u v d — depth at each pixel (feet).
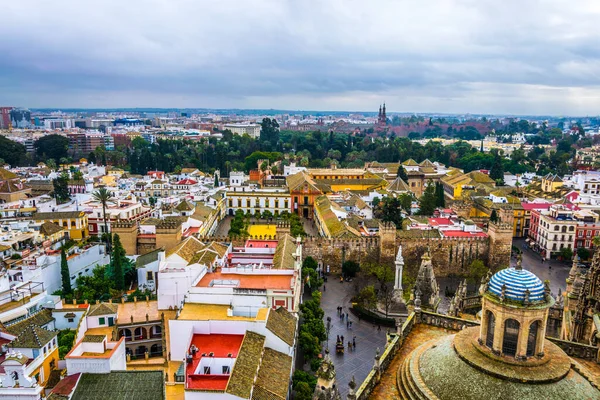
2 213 579.48
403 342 130.31
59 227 533.14
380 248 481.87
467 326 133.49
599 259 161.07
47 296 353.10
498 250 482.28
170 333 262.26
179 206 593.01
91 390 199.21
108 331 293.84
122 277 389.60
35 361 248.52
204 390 203.82
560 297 214.69
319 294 376.07
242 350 234.38
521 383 94.84
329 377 110.93
